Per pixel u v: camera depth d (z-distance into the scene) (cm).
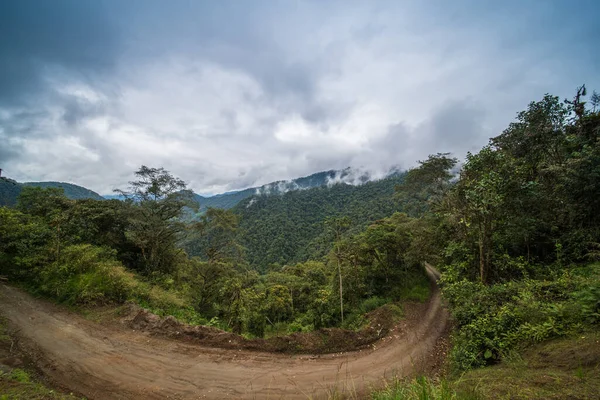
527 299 646
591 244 834
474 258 1084
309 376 648
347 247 1847
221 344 758
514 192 923
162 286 1545
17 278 1142
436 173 2234
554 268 888
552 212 1005
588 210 895
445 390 268
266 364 685
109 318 896
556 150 1137
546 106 1182
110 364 643
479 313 729
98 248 1445
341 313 1557
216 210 2411
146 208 1802
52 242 1319
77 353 682
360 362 749
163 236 1875
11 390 480
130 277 1262
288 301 2322
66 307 970
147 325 842
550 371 375
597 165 862
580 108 1216
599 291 489
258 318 1684
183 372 627
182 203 1906
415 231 1761
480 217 986
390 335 966
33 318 867
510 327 606
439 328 1080
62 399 490
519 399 300
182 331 806
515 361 484
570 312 518
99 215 1645
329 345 815
